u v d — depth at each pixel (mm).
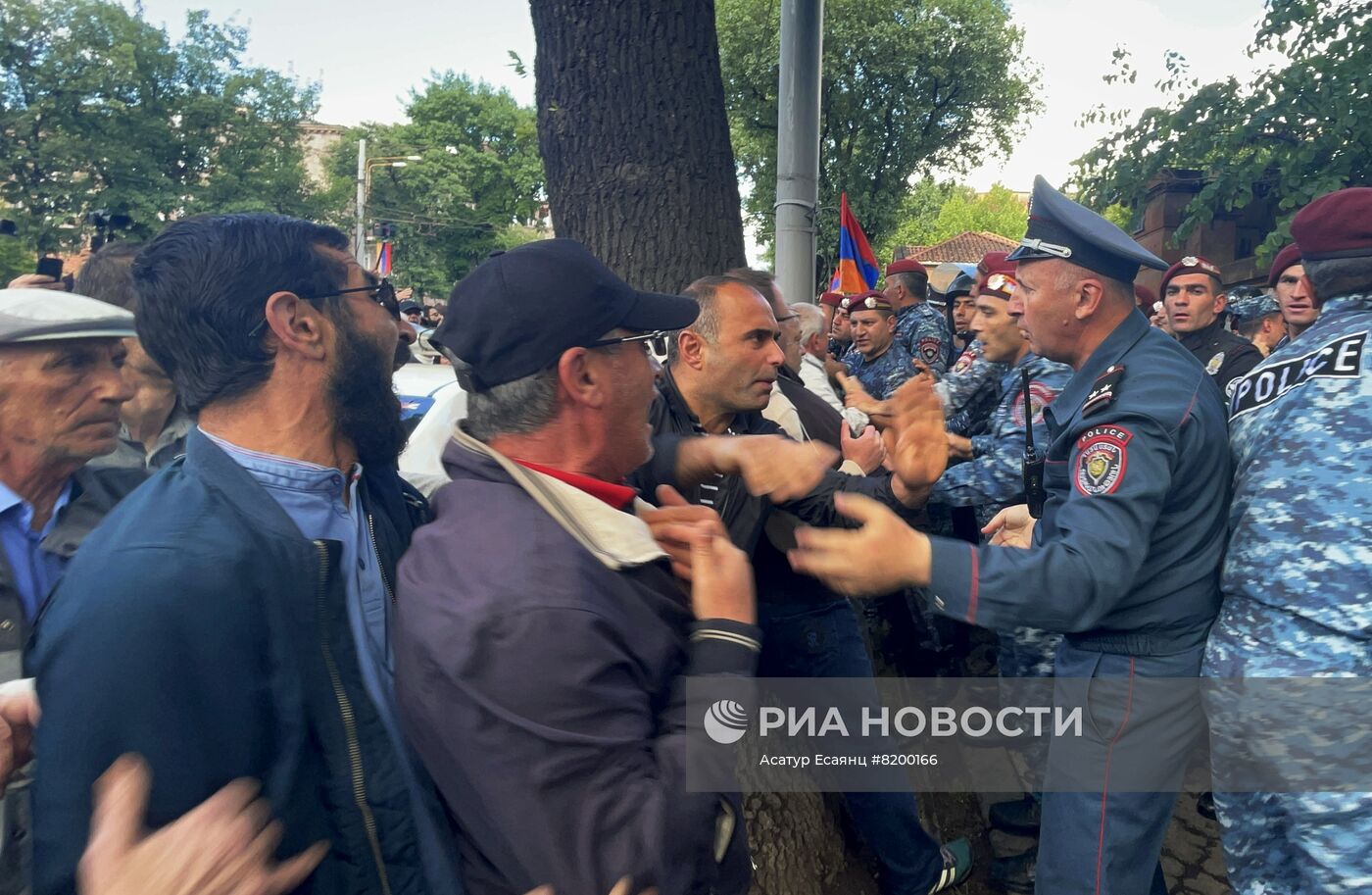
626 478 1740
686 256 2787
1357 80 8617
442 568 1092
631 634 1098
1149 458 1653
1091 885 1881
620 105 2746
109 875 791
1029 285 1951
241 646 937
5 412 1339
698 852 1082
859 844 2578
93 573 922
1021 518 2287
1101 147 10336
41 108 29469
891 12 19781
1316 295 1802
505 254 1197
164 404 1906
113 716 872
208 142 33031
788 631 2205
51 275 2490
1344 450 1618
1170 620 1808
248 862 830
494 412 1202
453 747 1028
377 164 38094
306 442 1113
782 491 1680
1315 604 1611
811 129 4562
